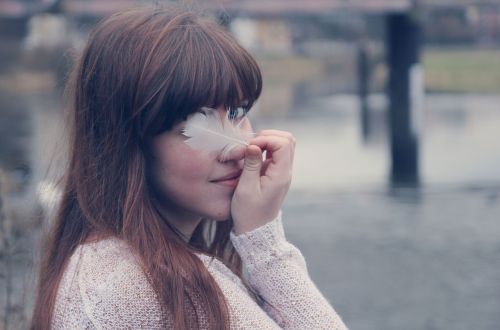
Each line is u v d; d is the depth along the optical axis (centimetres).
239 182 172
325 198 1397
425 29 4759
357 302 822
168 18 171
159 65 165
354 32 5259
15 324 341
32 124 2270
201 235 202
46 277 177
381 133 2320
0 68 3444
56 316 162
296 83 4897
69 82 181
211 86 166
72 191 178
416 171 1669
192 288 160
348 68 5816
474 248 1047
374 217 1245
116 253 164
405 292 857
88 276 161
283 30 5547
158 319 157
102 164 171
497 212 1268
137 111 166
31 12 1808
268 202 172
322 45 5753
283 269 173
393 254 1023
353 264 972
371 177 1611
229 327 161
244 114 177
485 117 2698
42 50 3409
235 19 1861
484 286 875
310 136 2283
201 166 169
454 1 1956
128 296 157
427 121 2602
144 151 170
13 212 367
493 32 4734
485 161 1769
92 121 173
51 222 185
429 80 4216
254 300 176
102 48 171
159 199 176
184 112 166
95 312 157
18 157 1602
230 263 199
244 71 170
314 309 172
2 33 3400
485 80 4153
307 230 1165
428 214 1261
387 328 746
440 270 938
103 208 170
